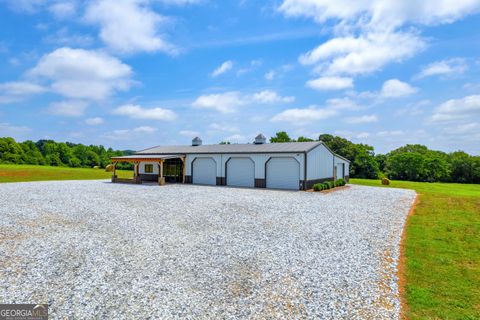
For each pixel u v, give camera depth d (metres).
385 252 7.76
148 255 7.29
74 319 4.49
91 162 80.75
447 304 5.07
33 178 32.34
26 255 7.07
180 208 13.28
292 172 21.86
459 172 50.62
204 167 25.86
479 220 11.54
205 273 6.29
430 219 11.72
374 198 17.89
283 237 8.95
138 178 26.16
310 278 6.09
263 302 5.10
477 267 6.75
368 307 4.96
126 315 4.62
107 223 10.32
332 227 10.23
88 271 6.28
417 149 69.31
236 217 11.53
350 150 49.84
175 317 4.58
